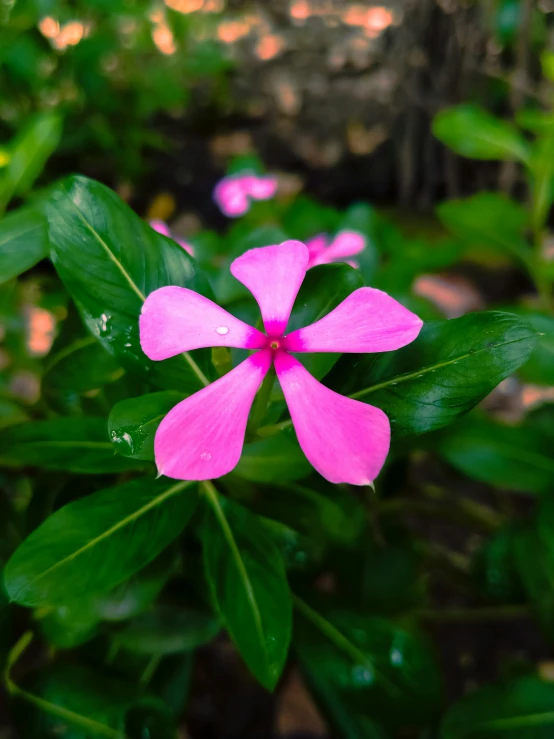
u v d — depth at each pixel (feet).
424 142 1.64
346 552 0.64
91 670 0.52
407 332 0.36
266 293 0.39
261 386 0.40
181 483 0.45
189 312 0.38
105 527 0.42
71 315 0.52
